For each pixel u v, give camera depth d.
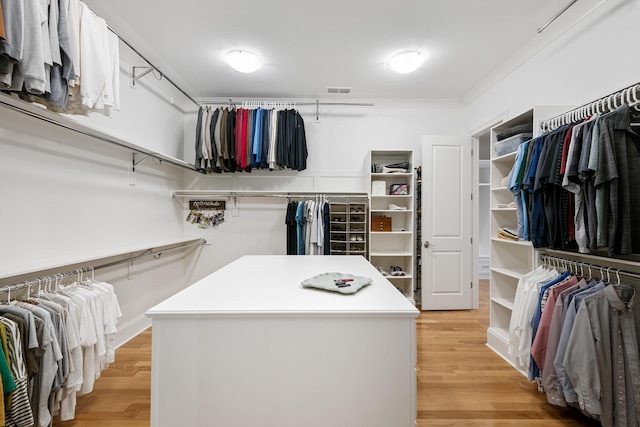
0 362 1.12
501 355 2.36
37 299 1.46
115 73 1.65
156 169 3.18
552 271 1.98
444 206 3.47
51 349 1.33
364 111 3.86
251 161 3.39
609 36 1.90
